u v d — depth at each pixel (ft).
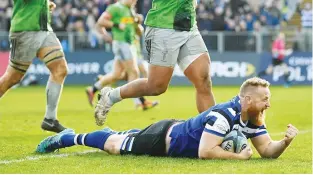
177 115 107.04
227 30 217.15
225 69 205.57
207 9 225.35
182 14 64.13
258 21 229.45
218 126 53.57
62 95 158.61
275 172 50.21
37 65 199.21
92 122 94.43
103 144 58.75
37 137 75.82
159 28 64.39
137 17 112.16
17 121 95.81
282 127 89.40
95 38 201.16
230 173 49.37
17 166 54.03
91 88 119.65
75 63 200.95
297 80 209.36
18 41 72.18
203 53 65.05
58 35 200.44
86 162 55.42
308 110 117.19
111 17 111.04
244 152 54.95
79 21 208.74
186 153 55.83
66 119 98.89
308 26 241.76
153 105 117.08
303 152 63.00
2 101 140.36
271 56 206.90
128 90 67.05
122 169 51.65
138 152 57.52
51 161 56.34
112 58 201.36
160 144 56.34
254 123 55.98
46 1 72.49
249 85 53.88
